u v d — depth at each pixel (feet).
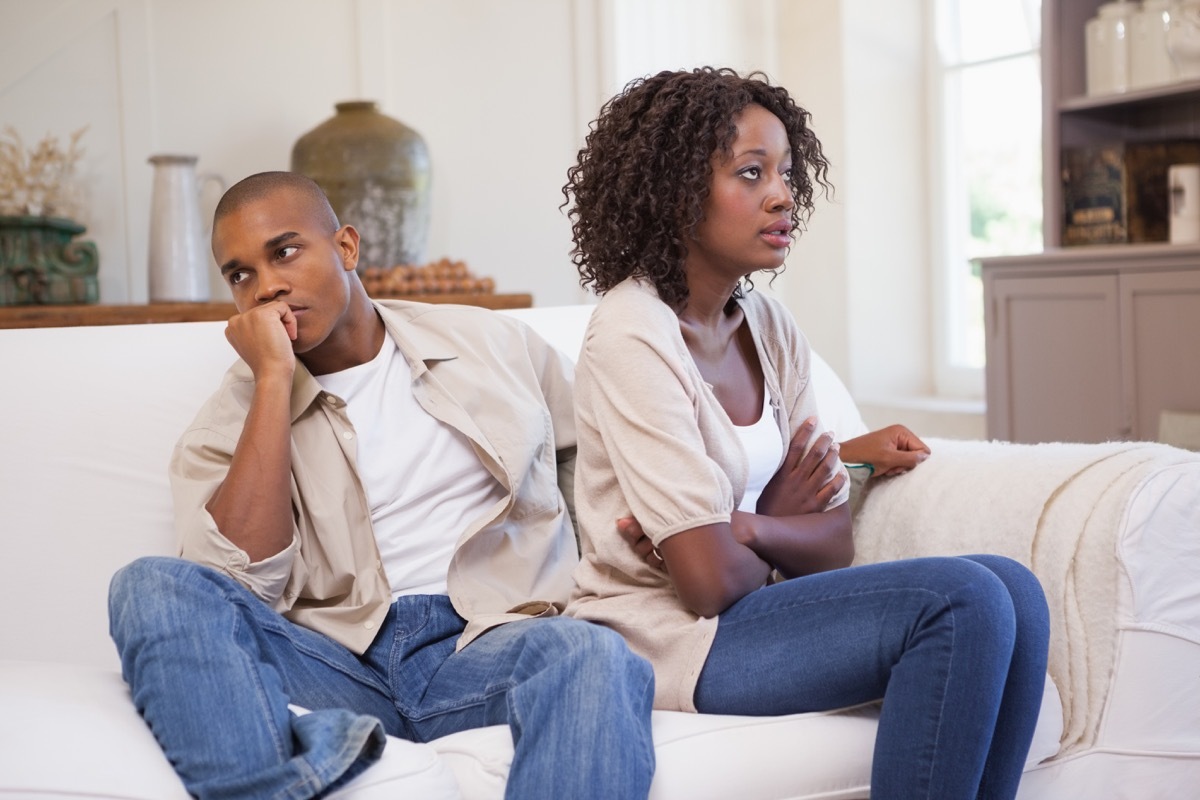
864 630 4.32
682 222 4.98
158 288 10.39
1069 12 10.86
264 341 5.00
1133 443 5.38
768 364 5.36
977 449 5.93
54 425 5.35
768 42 13.76
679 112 4.97
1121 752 4.86
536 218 12.94
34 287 10.22
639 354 4.75
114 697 3.95
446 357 5.53
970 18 13.15
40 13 11.16
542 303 13.02
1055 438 10.30
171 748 3.76
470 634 4.94
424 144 10.96
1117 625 4.85
